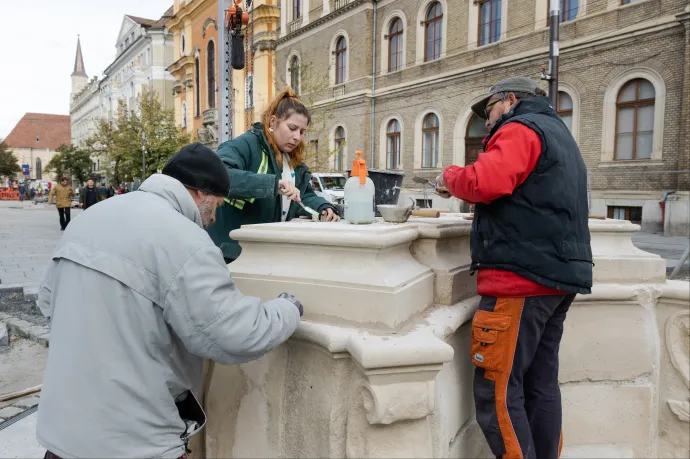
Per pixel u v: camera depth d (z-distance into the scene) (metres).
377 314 1.37
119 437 1.13
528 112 1.62
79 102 78.12
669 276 6.53
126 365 1.14
